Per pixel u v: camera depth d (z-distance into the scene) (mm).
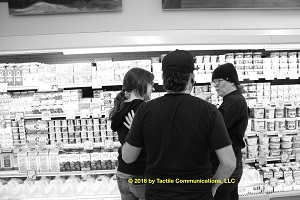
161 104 1265
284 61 2854
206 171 1261
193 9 3121
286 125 2963
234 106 1979
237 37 2619
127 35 2578
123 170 1840
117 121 1800
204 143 1218
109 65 2709
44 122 2754
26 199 2709
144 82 1817
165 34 2609
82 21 3080
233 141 2051
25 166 2781
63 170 2805
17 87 2682
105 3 3023
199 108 1225
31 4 3002
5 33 3080
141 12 3104
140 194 1824
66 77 2695
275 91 2885
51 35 2566
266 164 3033
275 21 3236
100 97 2768
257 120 2883
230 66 2111
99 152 2826
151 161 1274
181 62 1228
